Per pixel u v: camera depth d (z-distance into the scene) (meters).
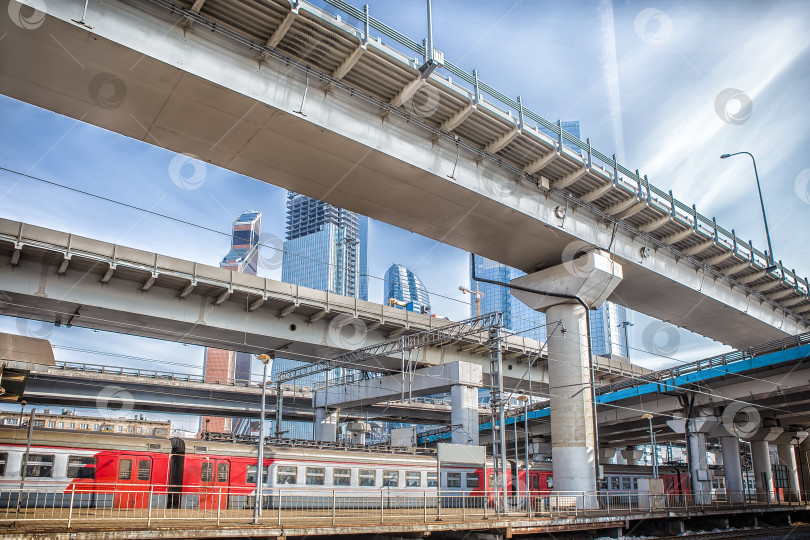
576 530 32.34
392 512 31.14
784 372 46.19
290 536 22.39
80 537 18.30
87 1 22.94
